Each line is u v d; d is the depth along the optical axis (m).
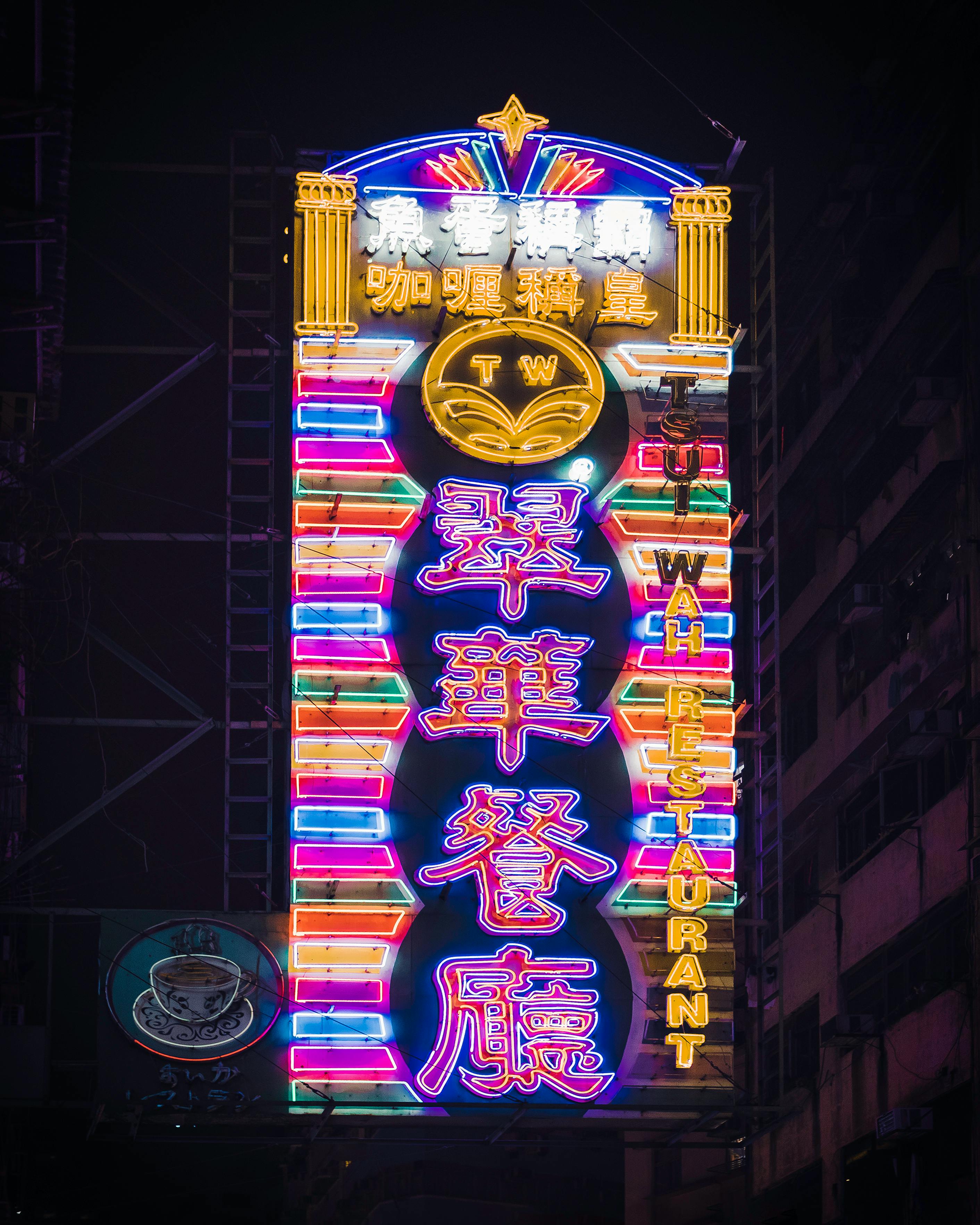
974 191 27.06
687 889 29.75
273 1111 28.92
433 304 32.28
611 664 30.80
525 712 30.36
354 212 32.50
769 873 37.53
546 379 32.06
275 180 33.12
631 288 32.59
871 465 33.34
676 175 33.28
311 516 31.05
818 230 33.59
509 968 29.22
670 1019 29.09
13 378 31.88
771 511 34.75
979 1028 24.70
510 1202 58.28
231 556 32.03
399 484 31.33
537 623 30.94
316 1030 28.72
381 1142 29.41
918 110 29.97
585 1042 28.97
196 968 28.94
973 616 26.30
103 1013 28.61
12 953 33.03
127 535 31.70
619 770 30.36
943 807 27.62
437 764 30.14
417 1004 28.95
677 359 32.41
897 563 31.27
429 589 30.84
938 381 27.64
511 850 29.75
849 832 33.84
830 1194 32.06
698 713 30.62
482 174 33.00
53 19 25.34
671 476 31.39
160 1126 31.91
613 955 29.44
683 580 31.06
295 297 32.00
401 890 29.47
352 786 29.89
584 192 33.06
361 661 30.44
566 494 31.47
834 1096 32.38
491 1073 28.67
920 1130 26.14
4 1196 33.03
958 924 26.70
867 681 32.16
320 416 31.52
